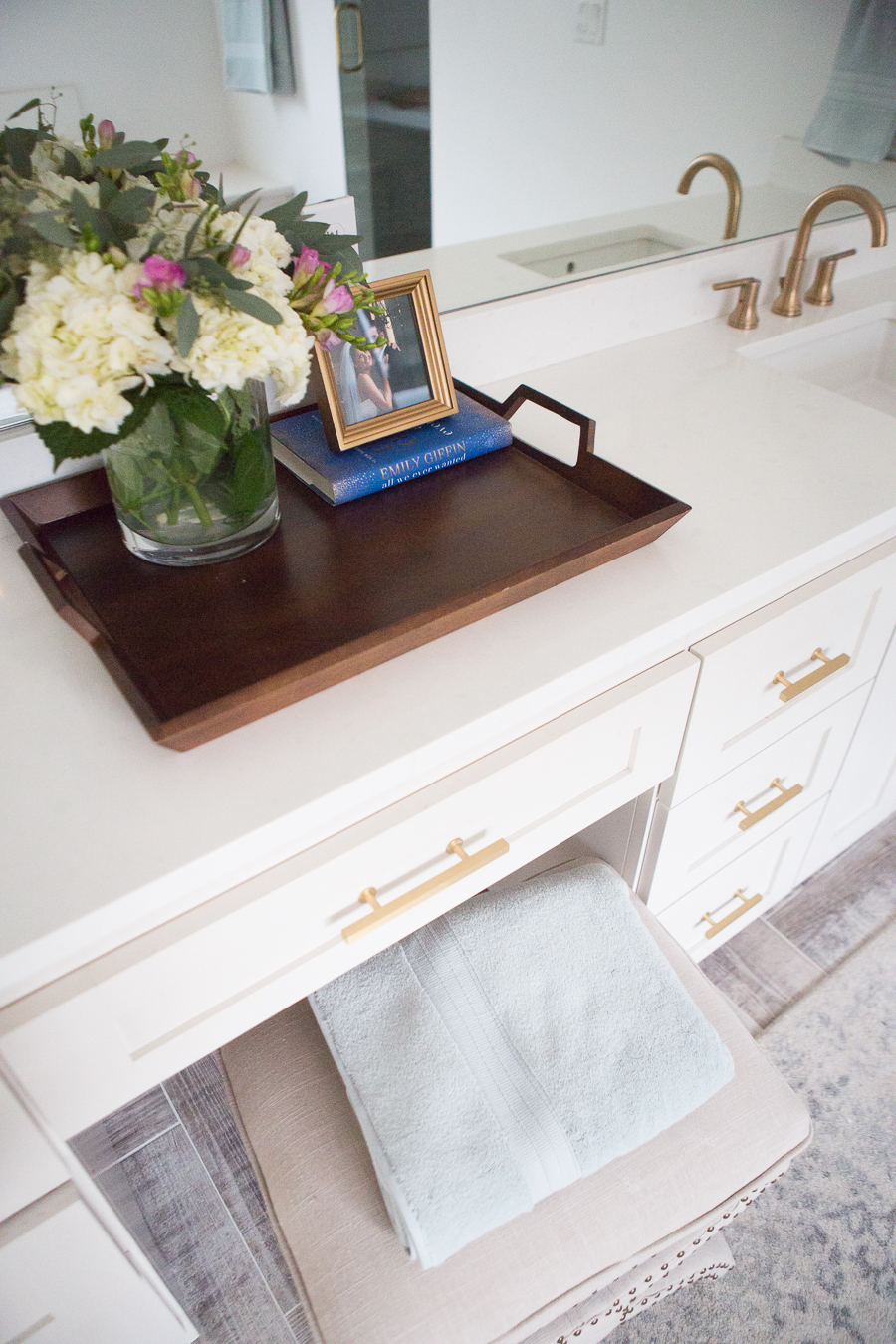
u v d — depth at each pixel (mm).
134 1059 651
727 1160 765
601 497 885
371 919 705
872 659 1100
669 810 970
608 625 750
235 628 721
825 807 1299
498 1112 733
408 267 1049
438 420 958
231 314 598
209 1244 1097
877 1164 1169
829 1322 1039
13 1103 590
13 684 693
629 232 1216
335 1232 712
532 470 937
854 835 1501
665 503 812
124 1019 617
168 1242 1098
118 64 750
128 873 558
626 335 1296
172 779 621
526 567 737
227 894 630
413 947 851
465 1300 678
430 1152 705
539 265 1158
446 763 711
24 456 854
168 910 608
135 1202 1120
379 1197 730
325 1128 774
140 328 560
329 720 666
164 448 668
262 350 612
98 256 558
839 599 938
